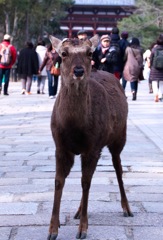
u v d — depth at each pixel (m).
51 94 23.62
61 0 61.41
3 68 25.05
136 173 9.20
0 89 25.73
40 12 53.12
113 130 6.77
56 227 6.12
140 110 18.53
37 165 9.80
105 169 9.44
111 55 15.63
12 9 48.12
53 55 22.98
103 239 6.13
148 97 24.41
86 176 6.20
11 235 6.27
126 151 11.10
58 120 6.10
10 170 9.41
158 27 51.72
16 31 53.47
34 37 65.25
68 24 95.69
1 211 7.10
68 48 5.92
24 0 46.22
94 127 6.13
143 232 6.36
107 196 7.76
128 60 21.64
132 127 14.60
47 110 18.56
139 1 53.25
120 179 7.11
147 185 8.41
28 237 6.20
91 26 96.25
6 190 8.09
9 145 11.84
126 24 52.31
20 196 7.78
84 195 6.21
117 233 6.32
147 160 10.21
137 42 21.72
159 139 12.48
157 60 21.52
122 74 21.72
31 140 12.47
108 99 6.68
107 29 96.31
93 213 7.04
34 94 26.25
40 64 26.44
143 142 12.23
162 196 7.81
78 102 5.94
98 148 6.28
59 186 6.17
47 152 11.02
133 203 7.48
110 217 6.89
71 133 6.07
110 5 94.12
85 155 6.21
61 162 6.19
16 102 21.66
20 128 14.38
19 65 26.14
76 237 6.16
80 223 6.22
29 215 6.94
